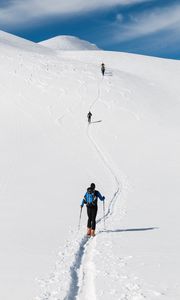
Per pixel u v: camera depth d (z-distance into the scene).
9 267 9.23
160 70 76.00
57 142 38.66
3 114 48.12
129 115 50.19
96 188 23.06
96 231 13.71
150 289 7.35
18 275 8.60
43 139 39.53
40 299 7.09
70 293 7.60
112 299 6.98
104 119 48.22
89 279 8.51
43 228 13.77
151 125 46.88
